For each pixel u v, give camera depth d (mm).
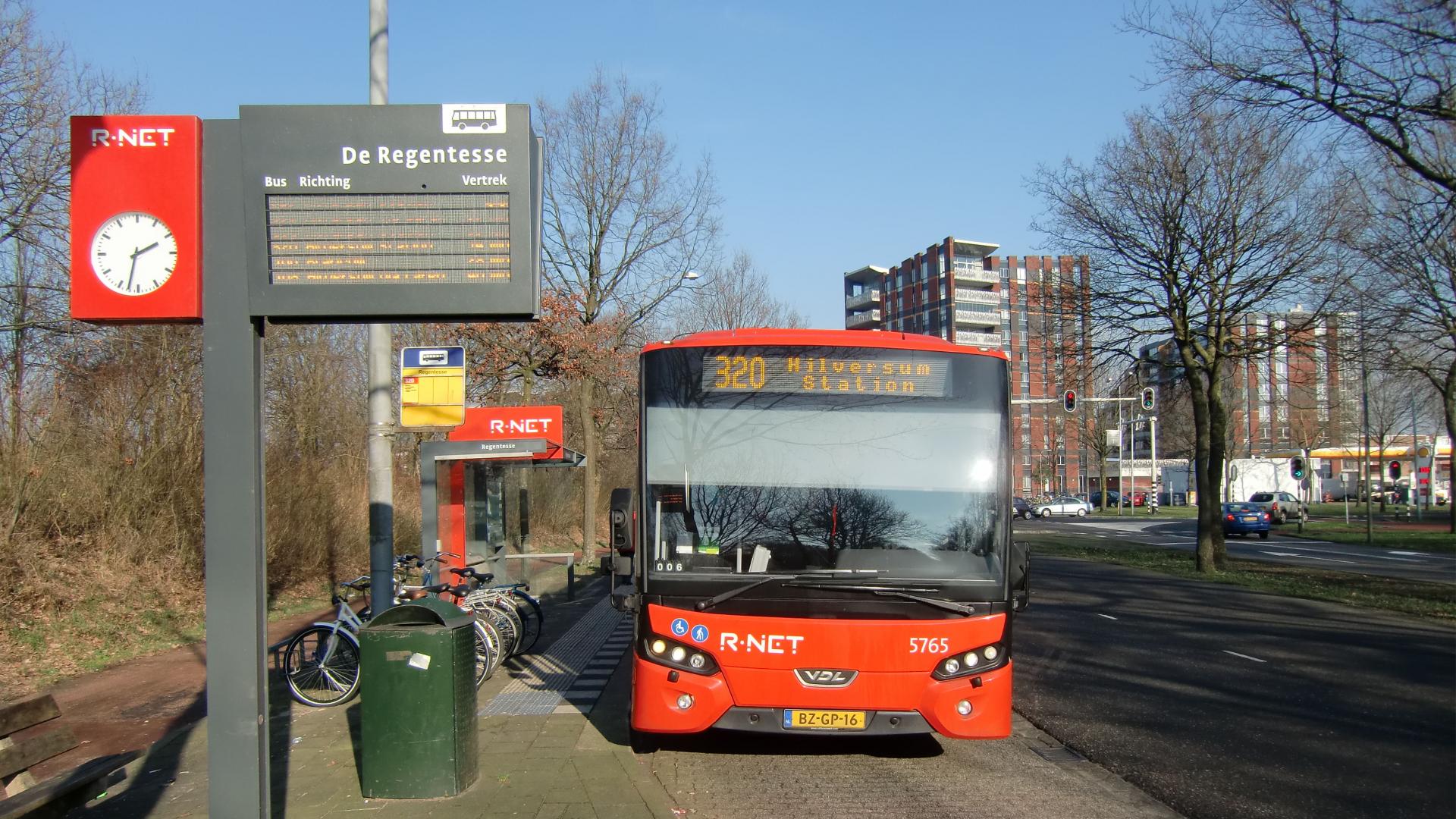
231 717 4266
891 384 6379
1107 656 10648
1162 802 5637
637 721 5938
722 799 5691
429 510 13109
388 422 9078
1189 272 19859
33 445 13094
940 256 84875
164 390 15547
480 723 7484
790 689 5820
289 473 17578
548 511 33344
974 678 5863
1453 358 18156
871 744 7004
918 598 5875
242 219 4531
